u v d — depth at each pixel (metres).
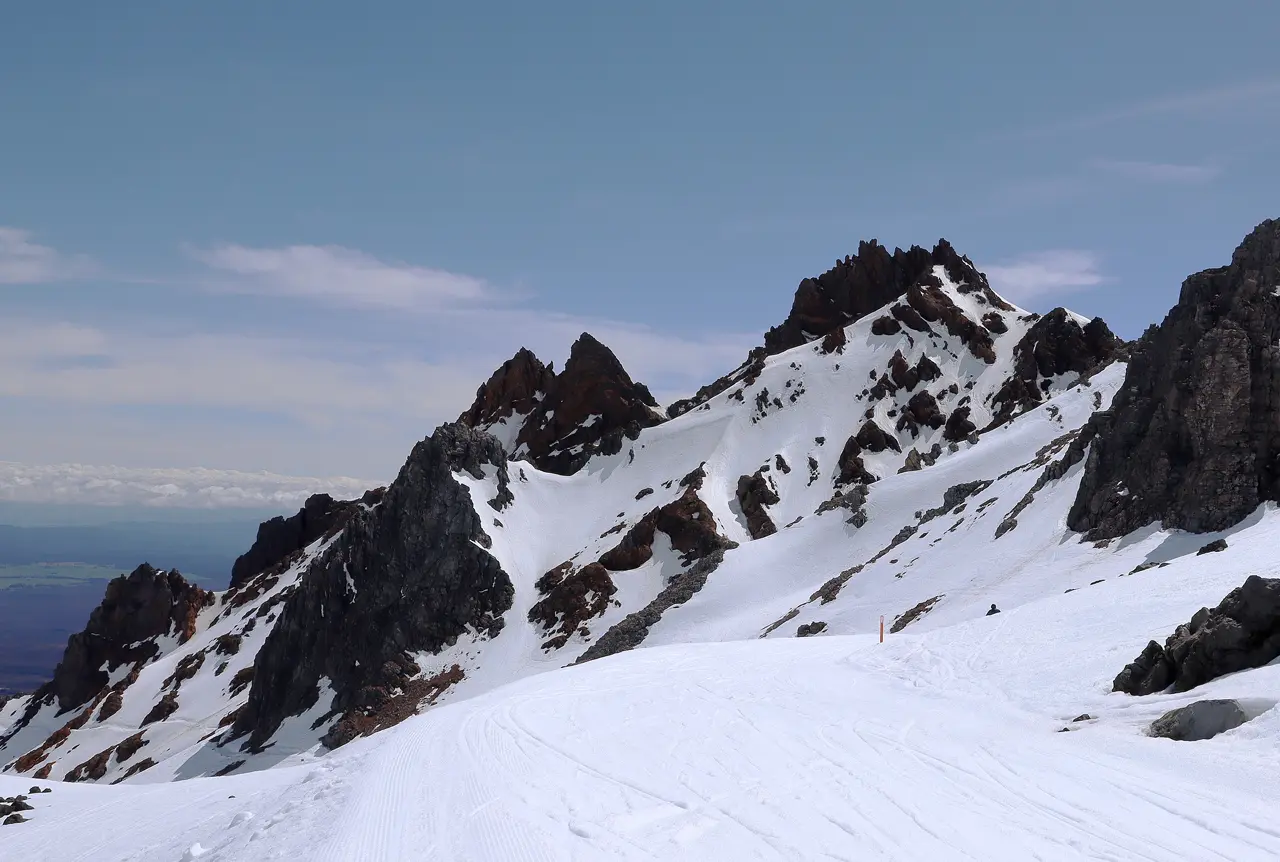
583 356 197.12
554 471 186.25
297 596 138.62
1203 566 39.41
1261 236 75.56
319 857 18.86
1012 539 79.50
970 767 20.67
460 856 17.17
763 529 143.50
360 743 35.28
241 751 125.62
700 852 16.23
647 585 132.88
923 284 194.50
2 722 178.88
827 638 48.66
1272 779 17.22
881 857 15.33
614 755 24.30
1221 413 66.44
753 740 24.95
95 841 33.88
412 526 142.00
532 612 133.12
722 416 175.25
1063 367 163.62
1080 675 28.59
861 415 167.88
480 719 30.78
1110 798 17.61
